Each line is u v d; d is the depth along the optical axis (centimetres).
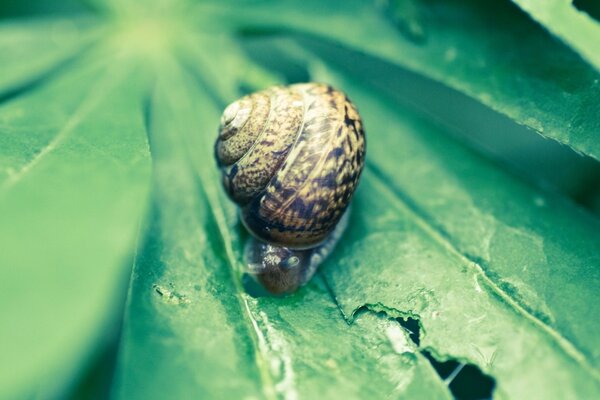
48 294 10
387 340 12
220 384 11
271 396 11
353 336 12
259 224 13
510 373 11
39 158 11
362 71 15
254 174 13
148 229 12
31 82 14
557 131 12
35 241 10
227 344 11
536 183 13
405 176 13
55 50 14
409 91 15
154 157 13
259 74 14
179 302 11
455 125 15
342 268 12
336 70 14
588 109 12
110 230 10
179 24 14
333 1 14
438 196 13
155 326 11
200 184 13
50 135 12
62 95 13
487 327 12
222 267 12
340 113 13
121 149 11
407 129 13
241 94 14
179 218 12
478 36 13
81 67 14
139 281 11
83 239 10
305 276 12
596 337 11
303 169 13
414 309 12
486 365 11
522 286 12
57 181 11
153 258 12
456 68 13
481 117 15
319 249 13
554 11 11
